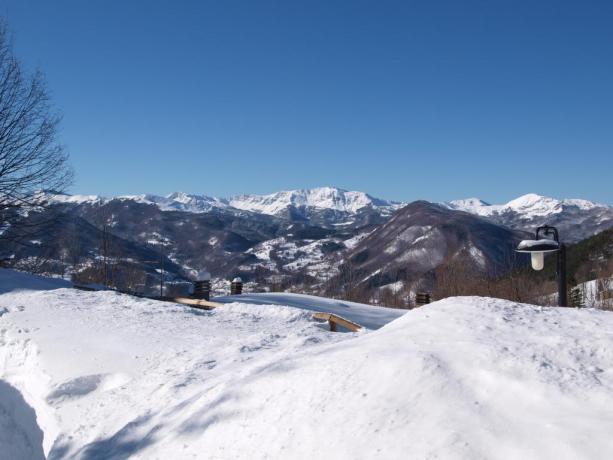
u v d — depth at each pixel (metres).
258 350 7.93
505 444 3.25
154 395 6.72
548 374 3.83
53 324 11.29
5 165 23.36
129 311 12.62
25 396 9.12
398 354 4.48
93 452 5.74
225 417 4.88
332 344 5.83
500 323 4.89
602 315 5.08
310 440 3.97
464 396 3.80
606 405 3.39
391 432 3.68
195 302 15.44
